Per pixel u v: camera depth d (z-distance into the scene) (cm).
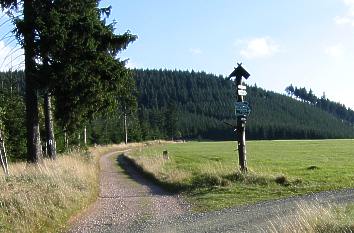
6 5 2170
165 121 14088
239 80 2211
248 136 16338
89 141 8100
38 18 2084
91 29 2211
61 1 2177
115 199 1895
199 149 6906
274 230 1114
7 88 3547
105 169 3659
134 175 3081
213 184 2061
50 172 1753
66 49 2188
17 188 1384
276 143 8494
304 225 1064
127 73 2430
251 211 1485
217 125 17275
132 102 4875
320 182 2088
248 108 2178
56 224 1272
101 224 1361
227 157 4725
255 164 3419
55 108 2673
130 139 10375
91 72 2284
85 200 1673
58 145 4325
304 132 16425
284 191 1881
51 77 2164
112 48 2344
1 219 1145
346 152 4991
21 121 3672
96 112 2633
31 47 2141
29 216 1205
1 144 2089
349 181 2117
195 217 1438
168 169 2902
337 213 1253
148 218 1452
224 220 1360
